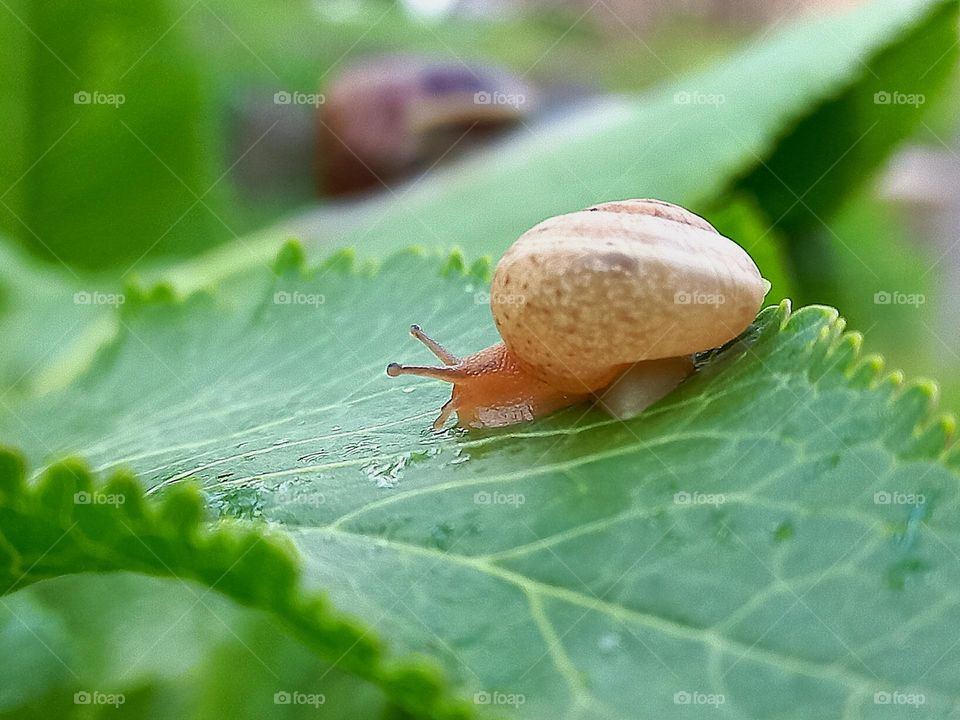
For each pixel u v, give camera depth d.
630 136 0.08
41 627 0.05
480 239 0.07
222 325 0.05
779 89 0.07
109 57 0.08
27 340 0.07
